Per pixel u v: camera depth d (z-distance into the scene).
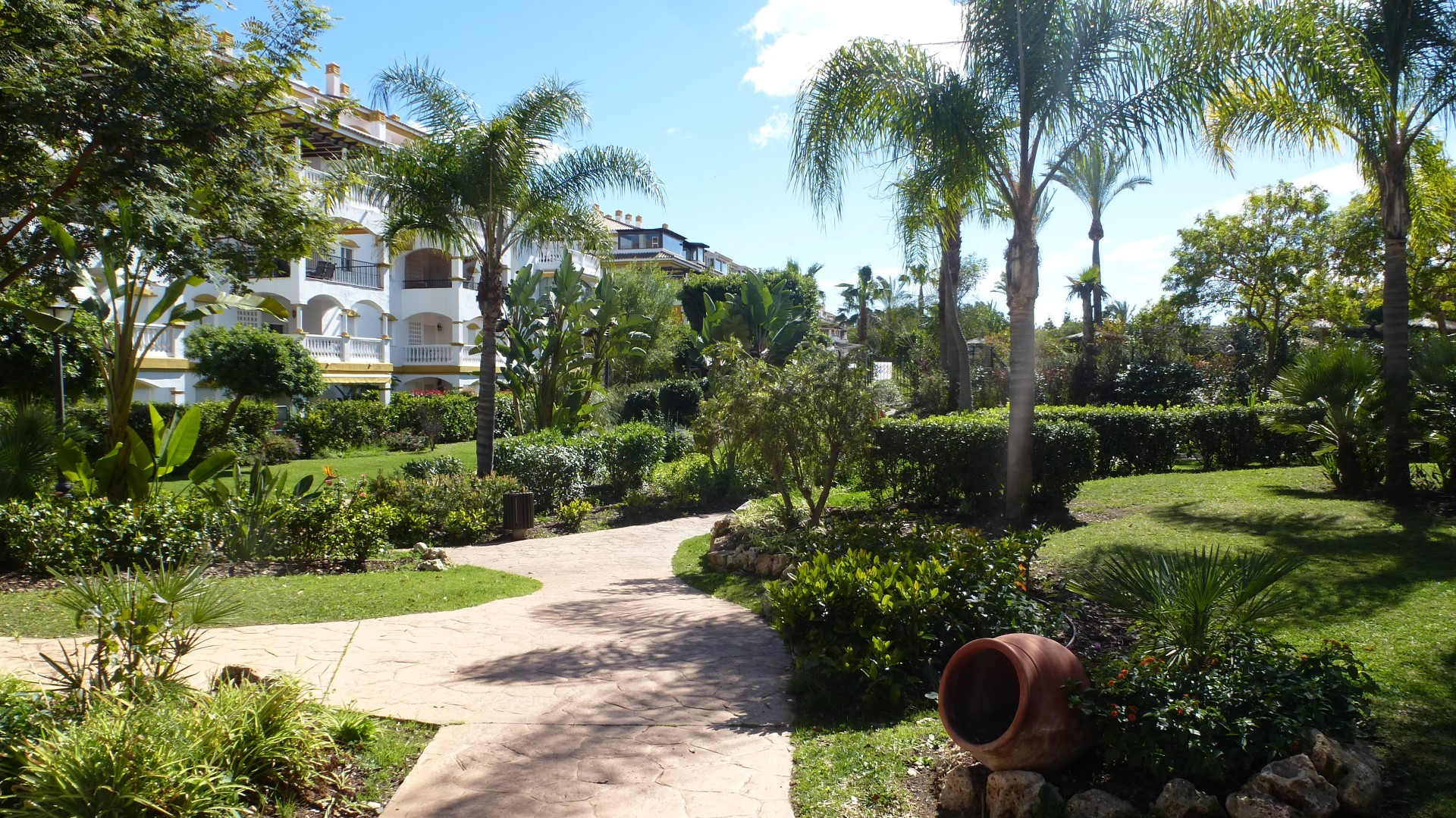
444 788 3.85
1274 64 8.25
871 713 4.67
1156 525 8.49
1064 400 21.47
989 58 8.84
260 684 4.13
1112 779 3.40
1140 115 8.46
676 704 4.96
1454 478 8.95
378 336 30.30
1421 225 14.82
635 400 23.88
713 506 14.23
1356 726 3.55
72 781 3.03
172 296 10.51
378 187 13.81
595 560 10.17
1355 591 5.61
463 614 7.23
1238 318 23.81
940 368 24.92
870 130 9.35
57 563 7.93
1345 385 9.55
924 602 4.95
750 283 28.45
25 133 9.91
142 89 10.44
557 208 14.52
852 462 9.69
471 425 27.42
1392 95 8.84
